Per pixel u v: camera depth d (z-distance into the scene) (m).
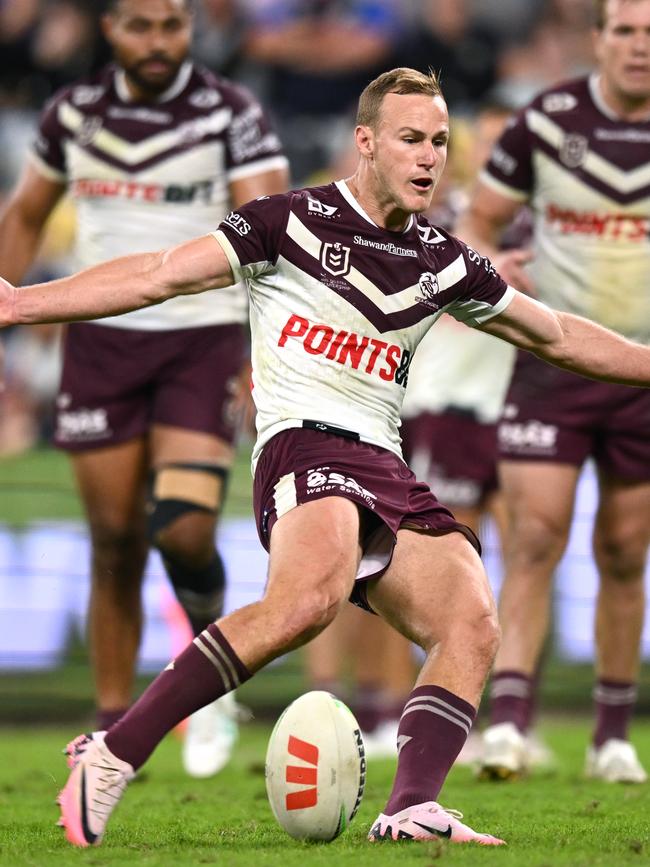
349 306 14.31
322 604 13.12
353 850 12.79
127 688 24.00
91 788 13.04
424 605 14.13
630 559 23.05
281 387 14.46
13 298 13.35
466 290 14.82
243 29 52.19
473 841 13.23
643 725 35.31
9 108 51.41
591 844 13.82
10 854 12.89
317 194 14.57
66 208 49.06
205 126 23.62
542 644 24.17
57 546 35.56
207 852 13.02
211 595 22.89
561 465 22.62
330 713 13.55
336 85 51.81
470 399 29.23
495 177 23.66
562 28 53.03
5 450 46.47
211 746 24.39
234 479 38.19
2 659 35.12
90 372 23.30
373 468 14.19
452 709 13.78
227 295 23.23
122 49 22.94
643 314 23.20
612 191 22.86
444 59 52.19
